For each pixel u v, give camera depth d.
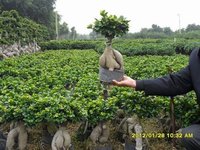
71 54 3.35
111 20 1.03
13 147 1.02
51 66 2.04
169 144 1.20
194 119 0.95
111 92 1.20
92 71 1.81
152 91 0.86
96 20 1.06
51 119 0.93
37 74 1.77
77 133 1.18
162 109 1.05
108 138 1.12
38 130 1.29
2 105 1.03
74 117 0.97
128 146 1.06
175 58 2.59
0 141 1.16
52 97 1.04
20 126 1.02
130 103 1.01
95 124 1.07
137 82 0.87
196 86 0.81
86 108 0.99
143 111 1.00
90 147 1.05
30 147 1.17
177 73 0.87
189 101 1.01
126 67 1.94
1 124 1.35
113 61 1.07
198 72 0.81
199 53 0.83
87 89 1.25
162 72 1.61
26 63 2.16
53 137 1.00
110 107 1.00
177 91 0.86
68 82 1.53
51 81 1.44
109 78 1.08
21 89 1.24
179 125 1.15
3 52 3.89
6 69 1.75
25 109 0.98
